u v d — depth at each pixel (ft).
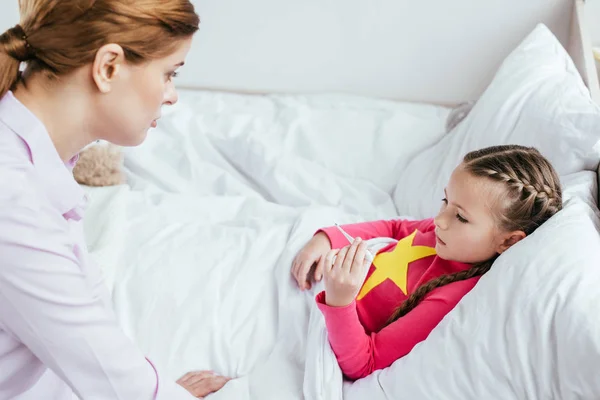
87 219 4.50
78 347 2.27
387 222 4.45
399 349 3.45
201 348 3.80
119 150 5.02
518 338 2.93
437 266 3.72
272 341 3.86
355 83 6.42
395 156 5.50
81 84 2.31
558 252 3.05
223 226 4.55
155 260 4.20
